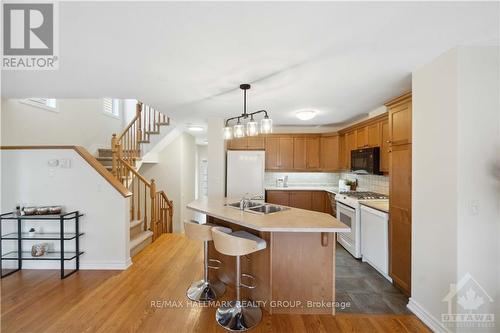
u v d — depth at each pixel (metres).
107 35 1.54
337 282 2.68
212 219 2.86
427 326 1.93
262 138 5.14
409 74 2.18
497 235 1.65
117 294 2.38
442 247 1.79
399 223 2.46
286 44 1.65
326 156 5.03
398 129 2.46
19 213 2.79
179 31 1.49
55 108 3.96
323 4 1.24
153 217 4.10
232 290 2.51
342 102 3.12
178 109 3.48
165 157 6.01
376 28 1.46
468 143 1.65
